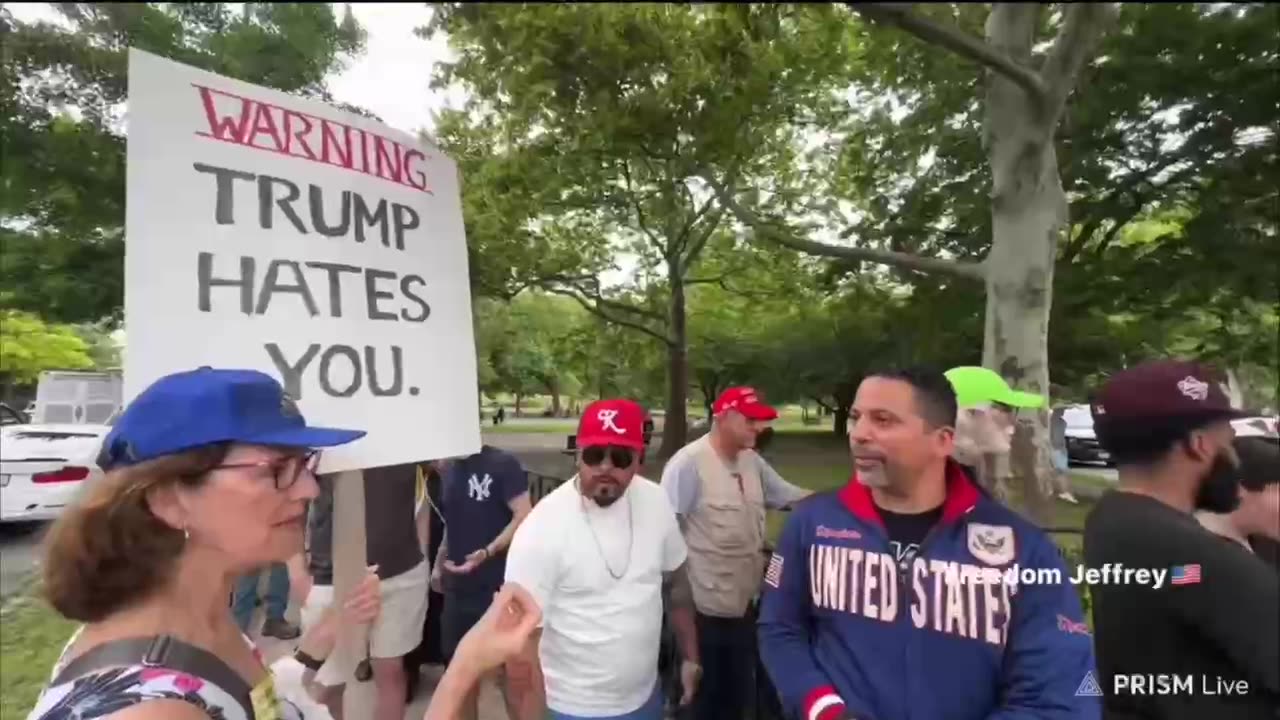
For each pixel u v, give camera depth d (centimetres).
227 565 107
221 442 103
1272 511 152
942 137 321
